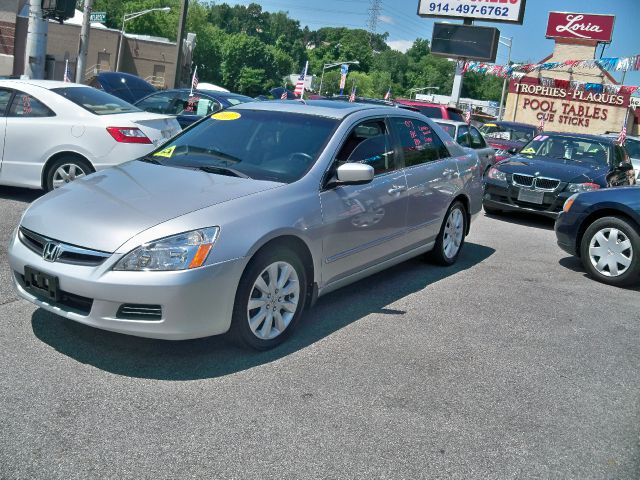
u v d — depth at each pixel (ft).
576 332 17.17
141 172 15.65
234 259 13.03
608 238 22.65
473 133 43.60
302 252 15.05
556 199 32.83
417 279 21.11
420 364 14.30
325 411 11.94
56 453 10.09
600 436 11.77
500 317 17.89
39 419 10.98
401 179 18.72
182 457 10.22
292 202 14.66
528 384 13.73
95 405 11.57
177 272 12.42
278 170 15.74
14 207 25.91
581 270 24.57
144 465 9.96
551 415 12.44
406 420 11.82
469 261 24.35
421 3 106.83
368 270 17.90
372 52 489.67
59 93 26.48
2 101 26.37
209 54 353.92
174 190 14.32
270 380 13.01
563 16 133.90
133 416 11.31
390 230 18.34
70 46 228.43
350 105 18.92
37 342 13.88
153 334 12.54
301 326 16.11
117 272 12.36
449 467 10.46
